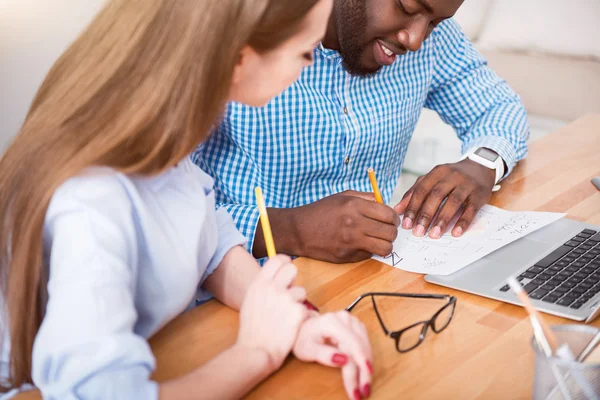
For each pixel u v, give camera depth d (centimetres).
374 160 143
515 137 141
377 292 95
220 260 97
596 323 85
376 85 138
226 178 133
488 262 100
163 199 86
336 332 77
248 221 114
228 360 73
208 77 71
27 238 71
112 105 72
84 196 72
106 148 72
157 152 73
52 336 65
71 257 69
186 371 79
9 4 273
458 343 82
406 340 83
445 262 102
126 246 73
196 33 70
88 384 64
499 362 78
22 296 73
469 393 73
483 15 305
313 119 130
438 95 158
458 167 124
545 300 89
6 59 278
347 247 102
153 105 71
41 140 73
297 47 77
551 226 111
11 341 75
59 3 285
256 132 128
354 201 106
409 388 74
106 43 73
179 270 85
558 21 280
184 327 88
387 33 121
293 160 132
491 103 153
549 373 63
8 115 284
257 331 78
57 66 77
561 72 272
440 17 120
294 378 77
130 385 65
